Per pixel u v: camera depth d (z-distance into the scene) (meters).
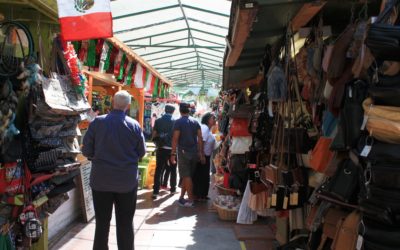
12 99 2.64
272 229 5.24
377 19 2.04
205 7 6.71
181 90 22.94
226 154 7.12
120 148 3.72
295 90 3.54
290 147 3.36
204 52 11.36
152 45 9.52
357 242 2.01
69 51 3.53
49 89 2.96
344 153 2.39
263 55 4.63
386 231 1.86
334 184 2.29
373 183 1.89
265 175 3.75
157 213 6.26
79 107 3.38
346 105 2.12
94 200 3.78
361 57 2.12
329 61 2.57
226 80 6.03
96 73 7.08
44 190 3.12
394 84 1.85
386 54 1.85
